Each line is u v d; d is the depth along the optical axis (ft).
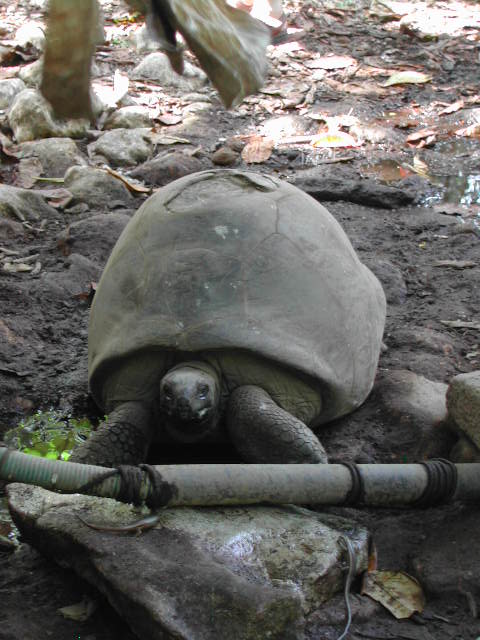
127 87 21.16
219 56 6.16
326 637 8.02
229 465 8.59
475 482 8.80
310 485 8.63
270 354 9.20
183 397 9.01
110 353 9.46
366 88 23.57
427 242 14.76
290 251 9.73
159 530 8.38
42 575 8.61
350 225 15.44
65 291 12.96
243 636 7.63
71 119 6.15
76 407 10.94
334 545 8.39
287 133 20.44
